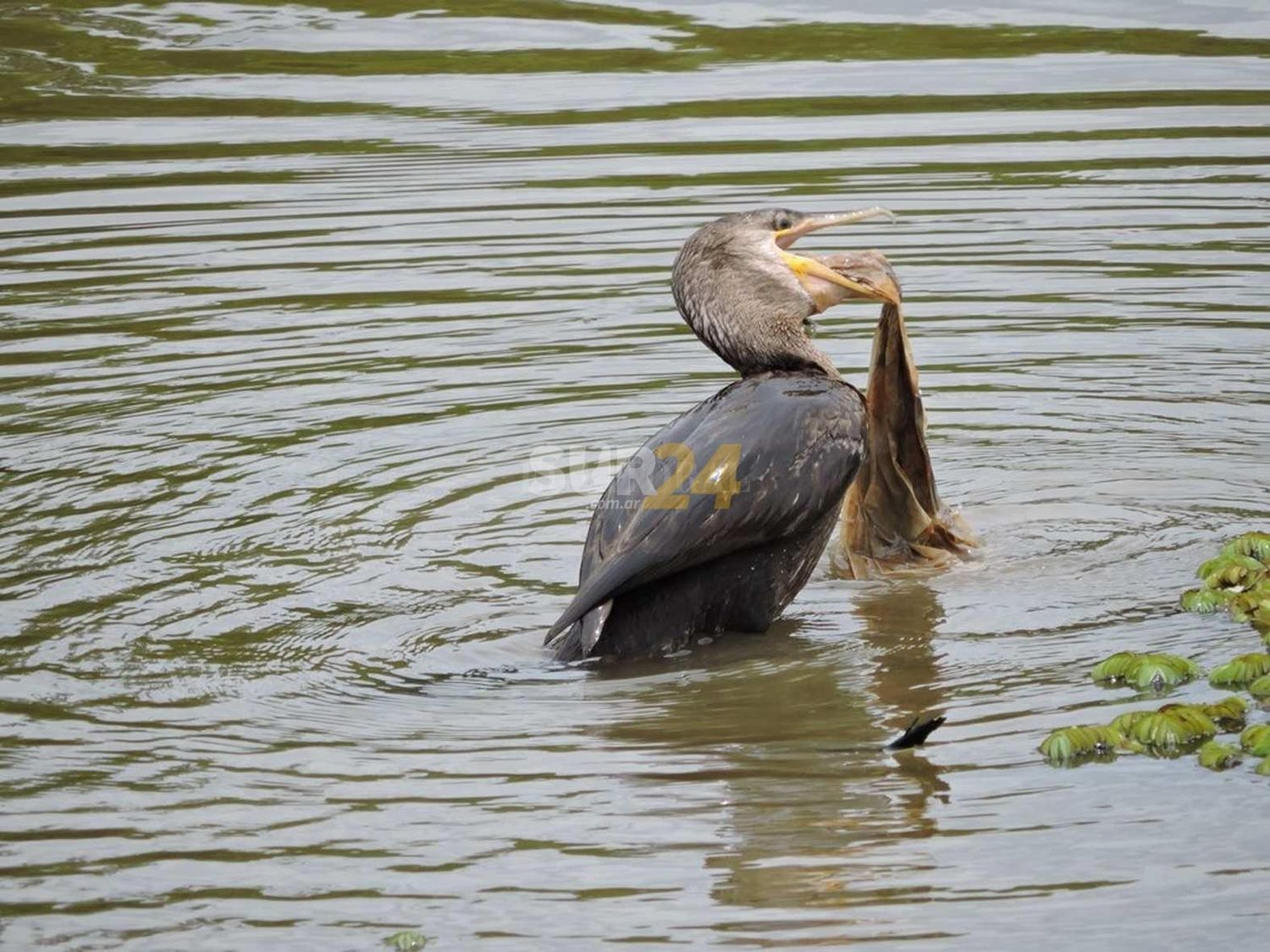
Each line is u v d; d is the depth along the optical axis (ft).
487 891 26.17
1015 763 29.99
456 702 33.42
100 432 48.21
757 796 29.04
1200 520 41.75
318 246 63.52
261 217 66.64
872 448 40.75
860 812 28.35
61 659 35.04
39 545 40.78
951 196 66.23
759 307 39.52
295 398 50.88
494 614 37.60
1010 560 40.16
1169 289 57.47
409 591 38.73
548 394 51.01
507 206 67.05
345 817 28.55
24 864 27.20
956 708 32.48
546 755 30.89
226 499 43.65
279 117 79.87
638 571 34.55
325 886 26.40
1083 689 33.04
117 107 81.71
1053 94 79.82
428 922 25.38
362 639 36.27
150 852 27.53
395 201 68.28
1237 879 25.80
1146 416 48.44
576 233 63.98
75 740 31.50
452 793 29.43
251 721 32.37
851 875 26.37
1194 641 35.12
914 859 26.78
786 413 36.73
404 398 50.88
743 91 82.33
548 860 27.07
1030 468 45.42
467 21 96.27
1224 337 53.67
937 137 73.72
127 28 95.30
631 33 93.50
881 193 66.69
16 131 78.18
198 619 37.04
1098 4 95.86
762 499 35.53
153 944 24.98
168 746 31.30
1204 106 76.95
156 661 35.04
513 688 34.14
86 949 24.85
